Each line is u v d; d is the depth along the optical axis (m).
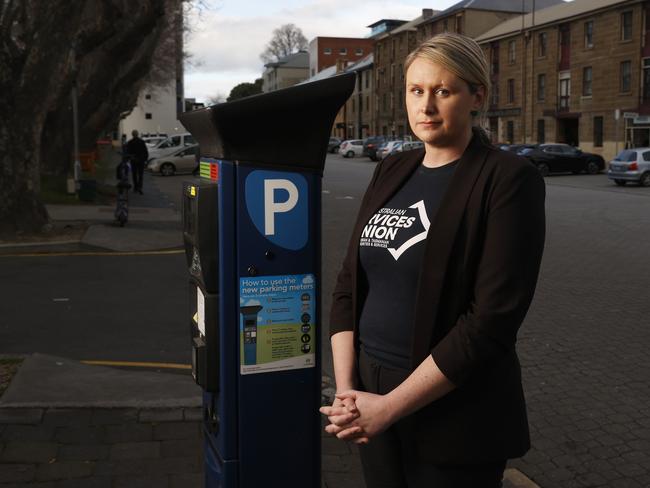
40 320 6.85
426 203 1.88
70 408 4.06
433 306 1.79
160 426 3.91
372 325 1.94
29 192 11.91
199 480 3.36
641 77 38.78
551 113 46.03
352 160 54.25
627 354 5.84
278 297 2.28
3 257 10.52
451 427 1.81
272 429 2.33
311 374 2.36
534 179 1.78
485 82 1.88
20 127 11.61
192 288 2.50
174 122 100.50
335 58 116.00
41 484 3.29
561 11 46.97
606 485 3.65
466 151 1.86
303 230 2.29
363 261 1.99
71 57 17.52
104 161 43.12
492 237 1.73
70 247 11.31
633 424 4.42
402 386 1.74
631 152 26.59
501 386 1.83
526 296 1.70
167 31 32.00
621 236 13.05
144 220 14.99
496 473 1.88
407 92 1.94
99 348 5.91
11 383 4.39
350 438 1.78
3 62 11.21
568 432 4.31
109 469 3.44
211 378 2.28
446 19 61.22
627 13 39.56
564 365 5.57
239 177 2.19
